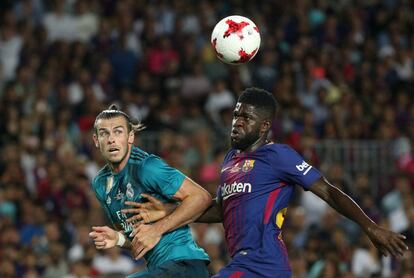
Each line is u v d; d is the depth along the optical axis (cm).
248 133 2231
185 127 5219
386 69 6088
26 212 4647
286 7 6506
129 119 2322
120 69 5838
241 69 5881
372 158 5203
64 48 5781
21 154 4941
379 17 6562
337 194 2161
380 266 4441
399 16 6562
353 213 2128
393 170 5175
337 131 5412
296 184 2231
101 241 2281
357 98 5803
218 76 5838
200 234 4397
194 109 5347
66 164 4853
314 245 4350
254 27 2395
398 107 5766
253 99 2247
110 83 5741
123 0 6209
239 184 2220
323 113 5619
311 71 5866
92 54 5825
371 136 5434
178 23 6116
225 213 2248
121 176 2306
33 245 4469
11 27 5894
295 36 6294
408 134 5459
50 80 5512
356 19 6481
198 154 5009
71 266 4291
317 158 5091
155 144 5094
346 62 6122
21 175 4838
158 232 2236
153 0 6353
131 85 5747
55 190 4741
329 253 4178
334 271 4141
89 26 6109
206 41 6122
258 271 2162
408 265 4181
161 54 5897
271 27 6338
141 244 2225
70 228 4547
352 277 4162
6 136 5100
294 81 5809
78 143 5109
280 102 5575
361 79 6009
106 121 2281
